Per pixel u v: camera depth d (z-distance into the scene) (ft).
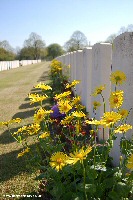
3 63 136.87
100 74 15.06
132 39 9.96
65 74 38.63
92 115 17.95
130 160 6.44
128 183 7.84
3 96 37.17
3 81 61.46
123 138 9.00
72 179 9.28
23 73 89.15
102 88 9.02
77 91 27.37
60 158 6.75
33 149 14.82
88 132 15.23
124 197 7.77
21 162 13.43
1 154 14.90
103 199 8.24
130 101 10.30
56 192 8.30
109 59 14.70
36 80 57.93
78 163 8.04
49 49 285.64
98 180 8.48
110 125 7.49
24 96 35.83
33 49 274.77
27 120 22.02
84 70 21.93
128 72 10.28
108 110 14.98
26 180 11.53
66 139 13.51
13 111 26.20
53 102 27.25
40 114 9.07
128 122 10.42
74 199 7.73
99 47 15.20
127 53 10.33
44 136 9.46
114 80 8.41
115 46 11.68
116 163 11.22
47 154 13.62
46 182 10.34
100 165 8.27
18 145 16.02
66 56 47.26
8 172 12.54
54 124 16.87
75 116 9.04
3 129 19.95
